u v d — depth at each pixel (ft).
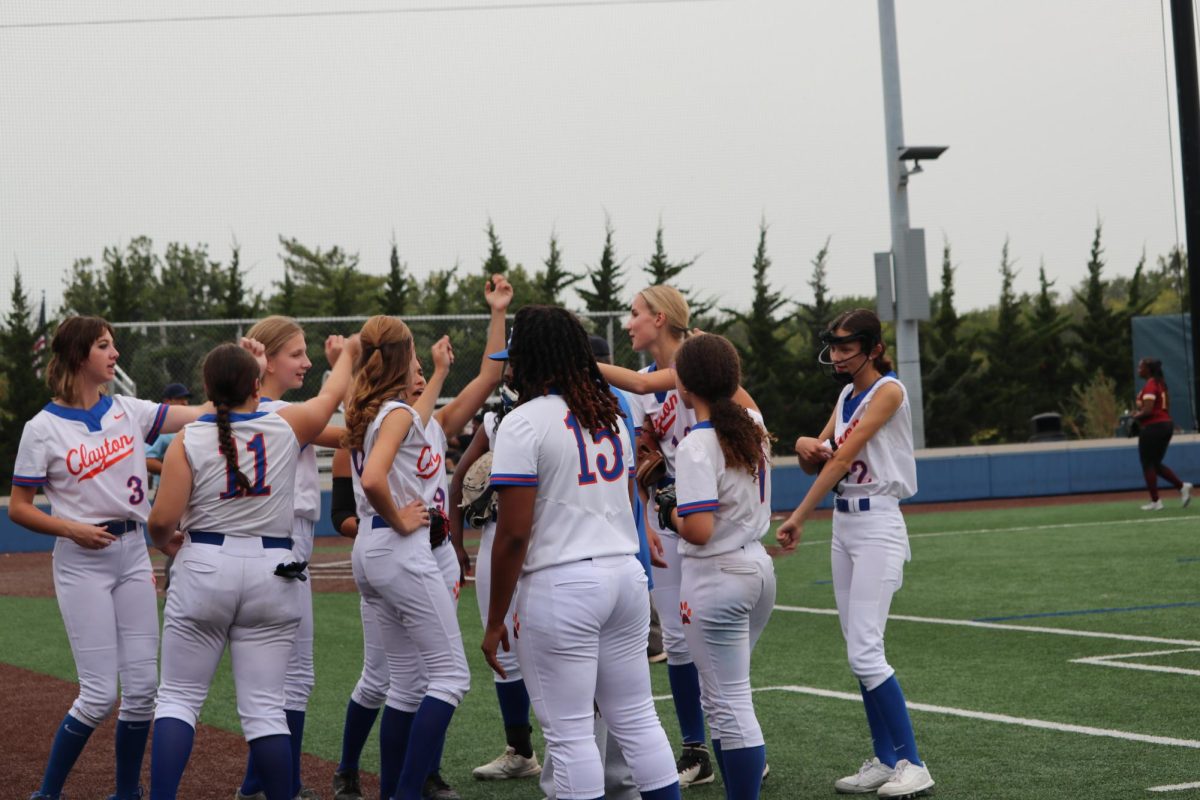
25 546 117.39
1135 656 52.24
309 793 35.19
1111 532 101.55
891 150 136.87
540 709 26.05
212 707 47.80
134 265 213.05
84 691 32.42
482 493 34.35
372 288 217.56
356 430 31.24
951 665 51.55
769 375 196.03
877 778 34.60
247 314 208.64
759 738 30.01
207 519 29.27
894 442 34.73
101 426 32.89
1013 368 223.30
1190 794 32.86
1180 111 118.52
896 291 139.03
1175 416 167.22
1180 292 160.66
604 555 26.05
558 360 26.35
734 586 29.60
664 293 36.78
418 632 31.48
